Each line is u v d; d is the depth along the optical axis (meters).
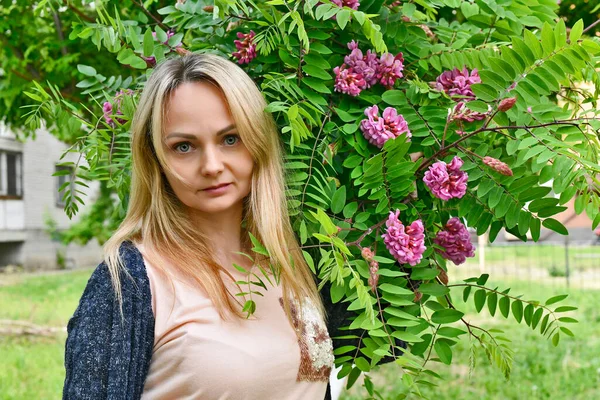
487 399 5.19
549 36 1.51
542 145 1.55
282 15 1.73
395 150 1.59
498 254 18.55
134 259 1.52
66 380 1.41
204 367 1.47
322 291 1.83
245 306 1.46
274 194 1.62
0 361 6.62
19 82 4.73
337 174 1.82
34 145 19.25
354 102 1.80
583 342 7.20
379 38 1.63
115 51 1.83
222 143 1.56
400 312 1.60
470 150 1.72
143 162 1.60
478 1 1.92
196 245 1.60
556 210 1.62
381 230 1.72
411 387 1.51
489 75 1.60
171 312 1.50
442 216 1.81
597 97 1.91
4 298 11.38
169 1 2.89
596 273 14.71
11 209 18.45
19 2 3.21
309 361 1.62
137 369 1.45
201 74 1.52
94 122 2.16
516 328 7.90
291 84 1.67
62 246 20.00
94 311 1.44
